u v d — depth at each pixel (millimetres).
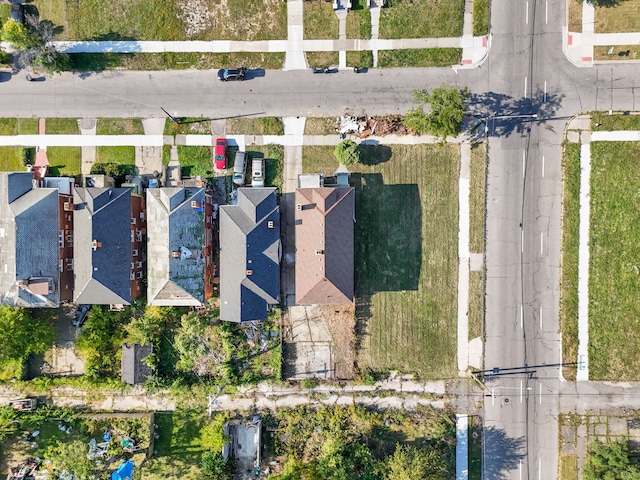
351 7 47750
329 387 48812
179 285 44062
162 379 48031
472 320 48531
